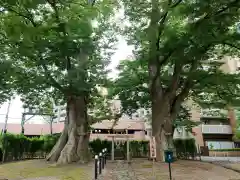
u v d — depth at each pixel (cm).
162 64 1434
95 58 1294
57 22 928
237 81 1374
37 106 1875
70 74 1121
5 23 826
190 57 1200
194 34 1002
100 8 1101
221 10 934
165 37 1248
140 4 1214
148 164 1327
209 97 1930
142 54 1475
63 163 1333
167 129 1498
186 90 1564
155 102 1576
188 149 1947
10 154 1571
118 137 1759
